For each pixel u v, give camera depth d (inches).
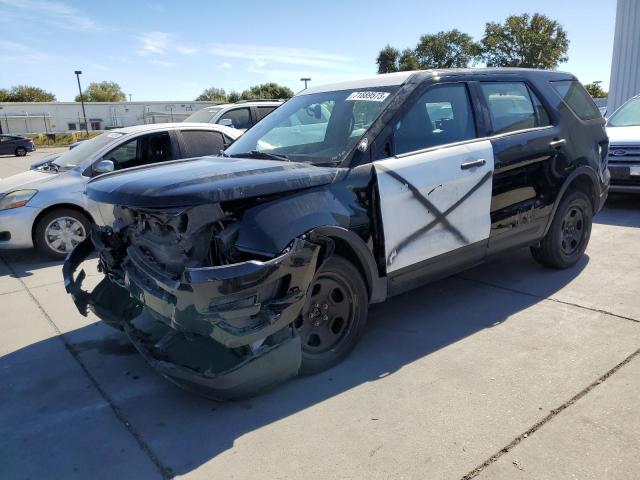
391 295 146.7
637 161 288.7
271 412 118.3
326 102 164.1
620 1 612.4
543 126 184.9
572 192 195.8
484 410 115.3
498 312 168.2
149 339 129.3
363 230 132.6
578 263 213.2
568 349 141.4
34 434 113.8
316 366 132.2
